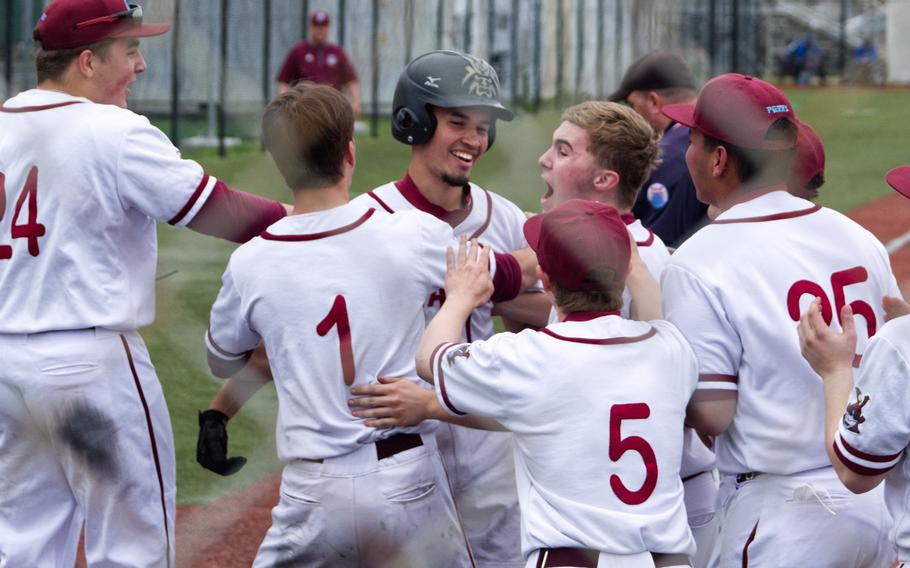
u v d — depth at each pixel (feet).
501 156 47.83
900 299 25.98
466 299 26.50
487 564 30.45
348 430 26.50
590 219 24.34
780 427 24.98
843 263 25.61
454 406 25.13
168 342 40.22
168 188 28.53
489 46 101.30
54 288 28.60
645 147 28.55
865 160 105.09
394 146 79.92
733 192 26.43
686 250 25.91
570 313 24.85
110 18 29.19
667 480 24.07
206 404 40.78
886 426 22.26
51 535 29.71
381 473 26.61
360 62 88.02
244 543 33.73
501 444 30.12
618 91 40.11
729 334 25.22
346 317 26.37
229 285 27.37
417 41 89.15
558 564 23.71
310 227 26.78
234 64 83.56
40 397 28.53
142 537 29.76
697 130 26.48
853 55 164.76
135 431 29.35
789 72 156.76
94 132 28.45
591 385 23.86
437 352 25.36
